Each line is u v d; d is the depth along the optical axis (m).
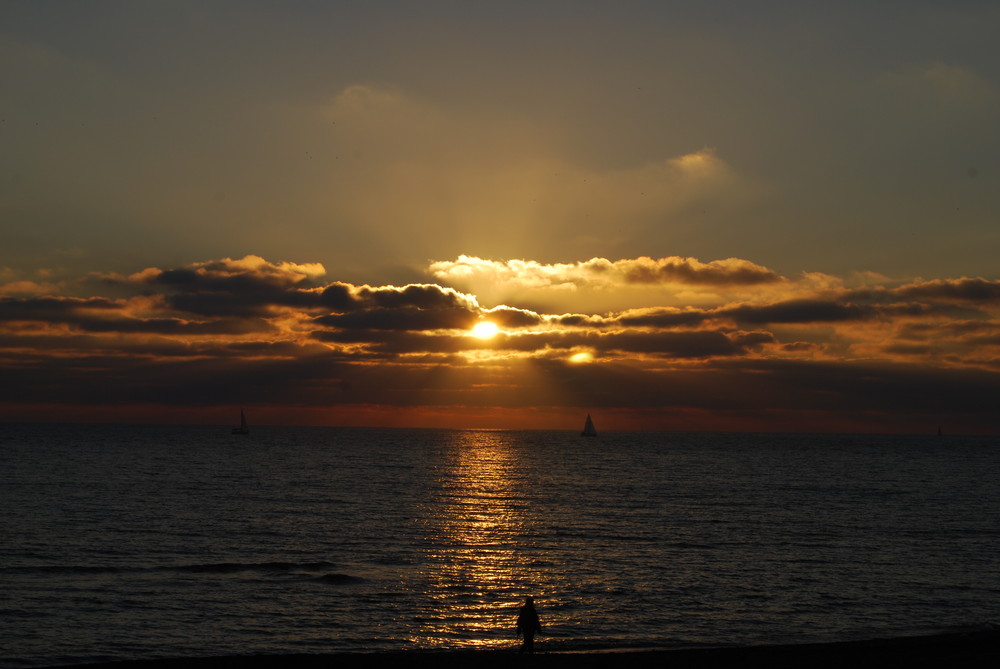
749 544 67.44
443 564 57.34
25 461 155.62
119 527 71.38
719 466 181.12
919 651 32.84
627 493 112.31
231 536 67.94
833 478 146.00
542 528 75.94
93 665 32.38
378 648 38.41
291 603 46.06
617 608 45.84
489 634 40.88
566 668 31.50
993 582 53.16
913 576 54.72
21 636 39.22
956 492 118.06
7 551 59.09
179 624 41.81
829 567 57.53
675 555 61.81
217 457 185.00
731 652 33.50
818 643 35.28
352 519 80.12
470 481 130.75
